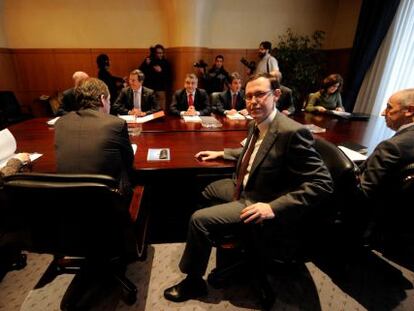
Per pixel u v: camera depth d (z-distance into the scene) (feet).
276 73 8.07
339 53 16.15
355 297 4.65
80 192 2.88
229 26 15.58
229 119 8.59
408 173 3.81
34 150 5.42
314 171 3.58
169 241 5.92
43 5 14.08
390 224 4.20
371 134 7.02
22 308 4.29
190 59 14.87
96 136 3.76
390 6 11.84
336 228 4.01
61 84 15.60
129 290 4.33
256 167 3.92
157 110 9.41
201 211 4.06
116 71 15.76
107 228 3.38
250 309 4.38
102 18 14.69
